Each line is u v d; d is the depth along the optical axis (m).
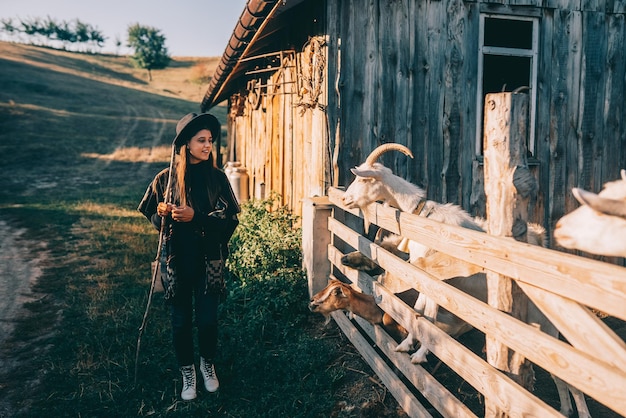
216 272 3.66
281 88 7.59
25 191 17.55
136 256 7.93
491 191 2.28
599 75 5.93
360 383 3.71
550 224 5.86
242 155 12.30
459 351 2.50
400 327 3.64
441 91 5.57
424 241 2.81
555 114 5.82
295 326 4.77
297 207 6.75
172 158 3.63
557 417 1.81
